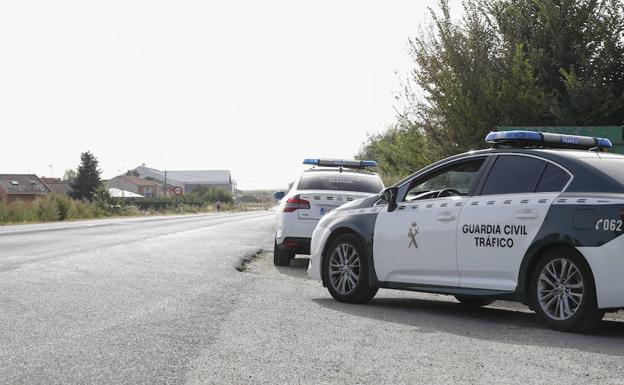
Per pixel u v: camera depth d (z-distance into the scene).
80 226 26.50
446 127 17.05
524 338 6.21
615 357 5.41
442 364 5.14
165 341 5.81
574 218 6.43
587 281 6.32
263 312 7.35
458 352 5.57
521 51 15.62
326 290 9.57
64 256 13.20
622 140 13.21
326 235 8.78
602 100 15.10
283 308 7.67
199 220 36.62
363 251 8.35
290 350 5.55
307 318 7.07
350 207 8.74
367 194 12.84
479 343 5.95
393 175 21.53
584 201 6.43
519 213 6.86
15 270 10.80
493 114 15.73
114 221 33.69
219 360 5.19
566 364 5.16
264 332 6.26
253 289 9.18
